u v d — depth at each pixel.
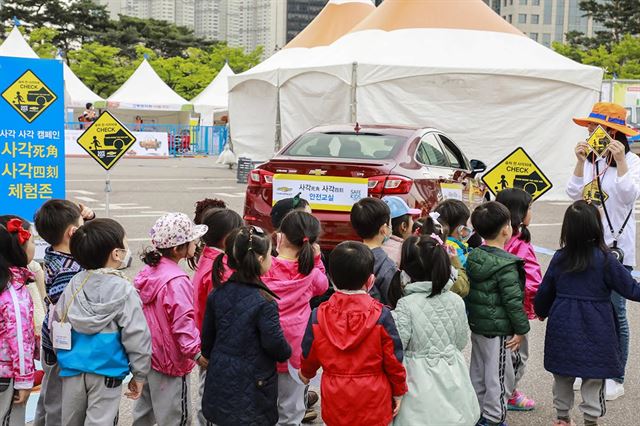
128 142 10.30
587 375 4.35
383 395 3.52
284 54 22.83
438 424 3.62
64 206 4.20
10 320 3.69
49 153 8.33
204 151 37.81
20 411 3.95
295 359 4.24
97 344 3.60
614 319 4.48
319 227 4.36
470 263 4.45
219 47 62.50
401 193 7.63
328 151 8.33
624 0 56.75
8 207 8.23
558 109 16.69
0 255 3.72
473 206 9.50
